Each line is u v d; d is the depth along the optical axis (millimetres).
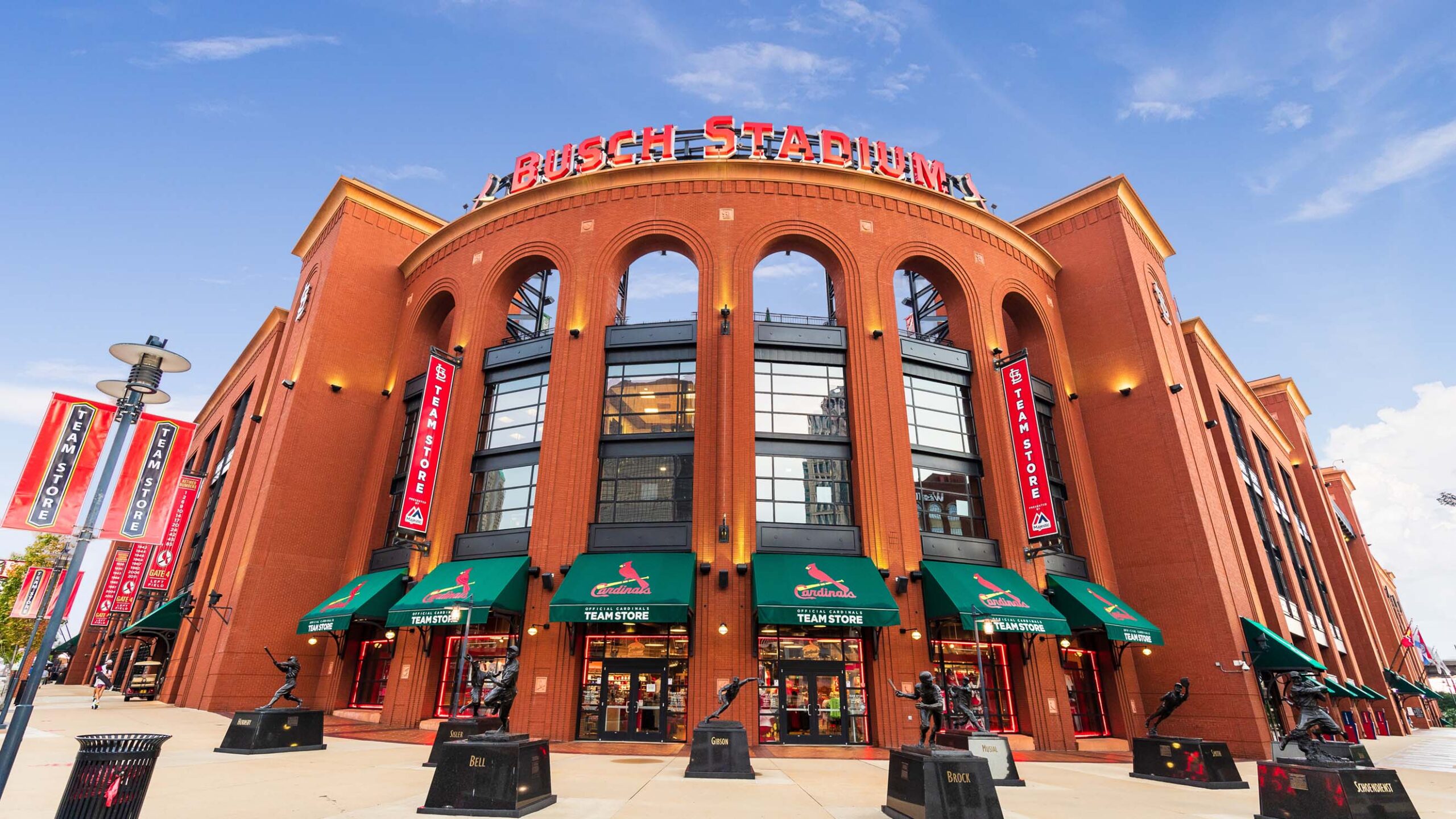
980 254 28219
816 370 24984
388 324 30625
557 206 27531
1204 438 28250
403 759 14359
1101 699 23797
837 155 28453
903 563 21828
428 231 33000
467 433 25250
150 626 26844
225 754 13977
